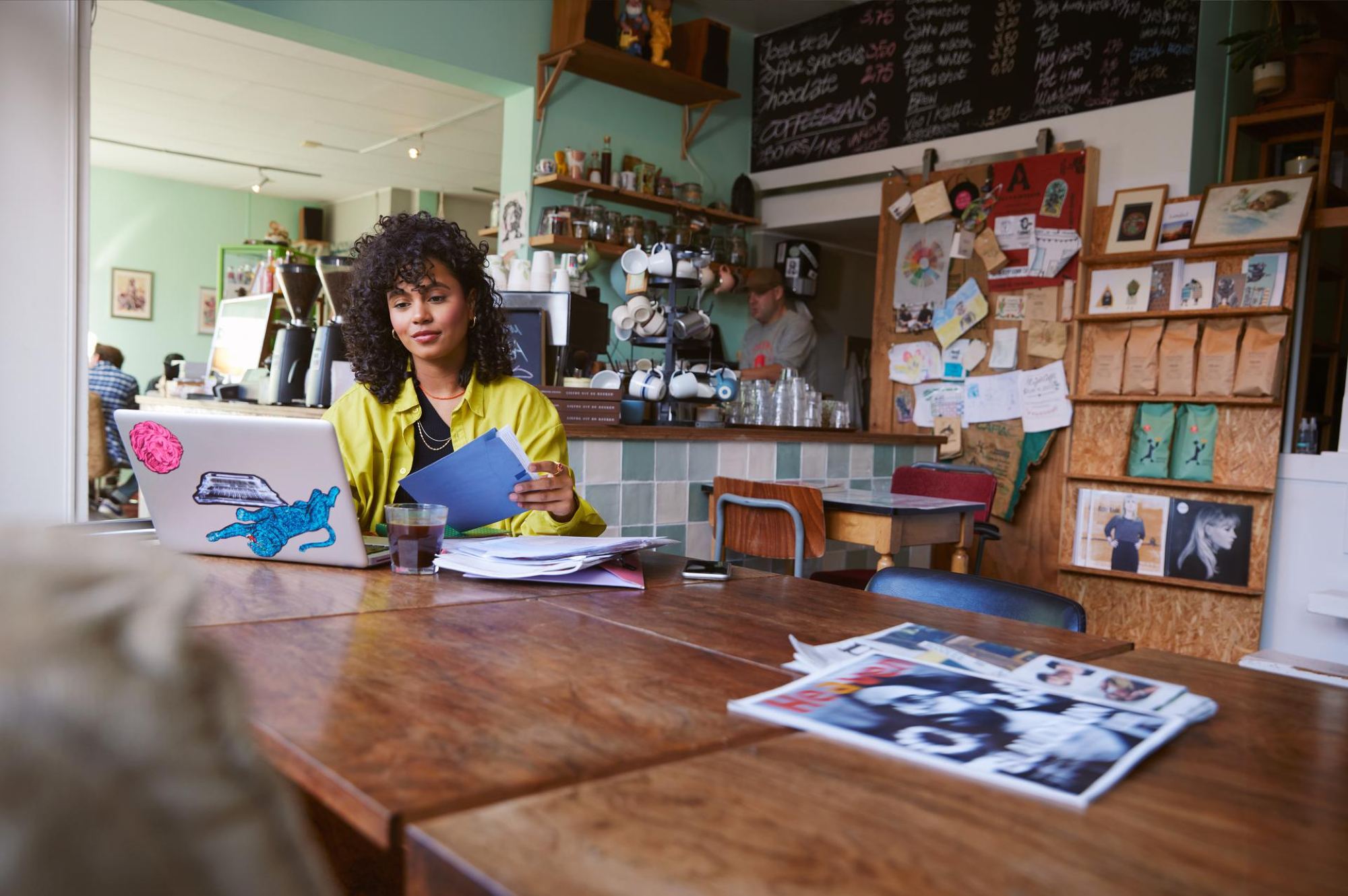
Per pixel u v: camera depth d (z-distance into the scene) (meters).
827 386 6.72
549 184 5.09
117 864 0.22
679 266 3.56
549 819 0.57
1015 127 4.91
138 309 9.41
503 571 1.34
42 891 0.21
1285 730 0.81
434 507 1.40
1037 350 4.66
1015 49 4.91
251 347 3.69
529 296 3.29
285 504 1.40
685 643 1.04
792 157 5.98
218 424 1.37
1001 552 4.79
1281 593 3.94
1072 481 4.51
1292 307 3.94
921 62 5.32
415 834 0.55
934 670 0.92
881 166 5.51
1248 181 4.05
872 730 0.74
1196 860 0.55
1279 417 3.92
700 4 5.71
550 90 5.03
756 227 6.16
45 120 2.71
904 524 2.84
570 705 0.80
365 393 1.85
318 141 7.92
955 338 4.96
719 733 0.74
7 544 0.26
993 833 0.58
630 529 3.12
